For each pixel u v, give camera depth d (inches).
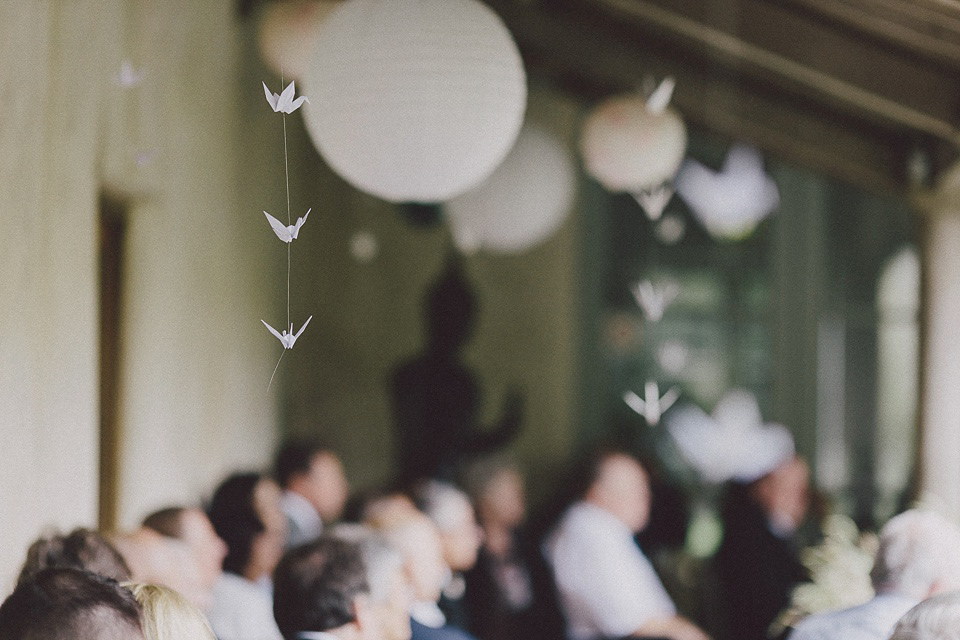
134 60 139.7
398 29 79.9
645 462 221.6
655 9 166.9
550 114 262.2
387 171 82.4
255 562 118.0
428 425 241.1
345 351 267.1
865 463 268.8
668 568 218.4
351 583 85.4
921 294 166.4
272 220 64.9
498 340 270.5
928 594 94.3
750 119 185.9
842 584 152.6
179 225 159.9
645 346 273.0
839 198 270.8
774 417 271.9
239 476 120.4
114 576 79.2
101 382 143.8
